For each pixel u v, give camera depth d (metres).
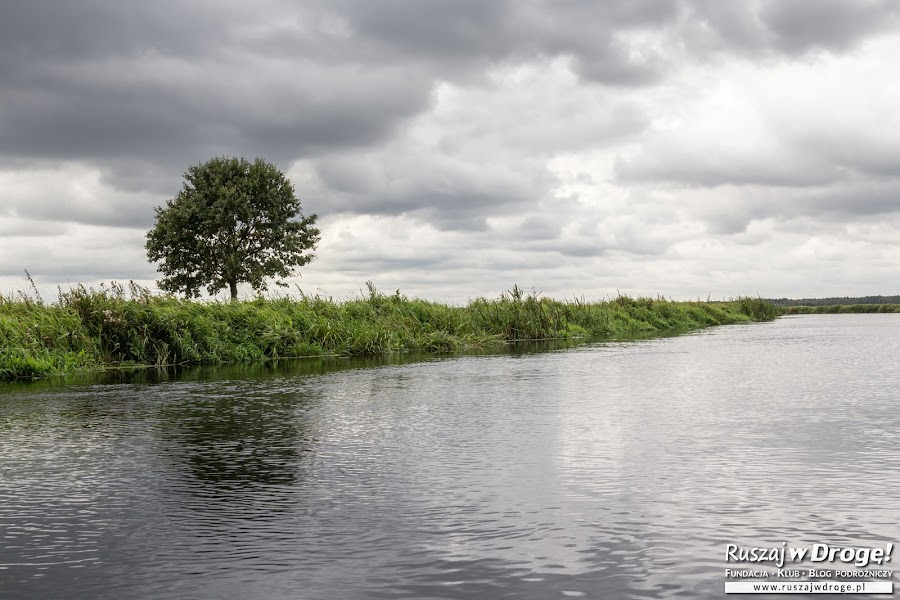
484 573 2.88
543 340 22.92
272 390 9.20
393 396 8.46
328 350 16.89
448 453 5.15
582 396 8.24
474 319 22.80
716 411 6.96
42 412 7.45
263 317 16.77
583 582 2.78
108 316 14.05
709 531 3.35
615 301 34.56
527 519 3.56
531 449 5.25
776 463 4.70
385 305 20.83
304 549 3.19
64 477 4.60
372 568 2.95
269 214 41.50
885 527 3.39
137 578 2.89
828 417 6.52
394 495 4.05
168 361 14.24
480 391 8.86
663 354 14.96
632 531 3.36
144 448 5.48
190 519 3.67
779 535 3.29
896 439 5.46
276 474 4.60
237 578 2.87
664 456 4.95
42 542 3.35
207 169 41.50
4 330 12.95
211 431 6.17
